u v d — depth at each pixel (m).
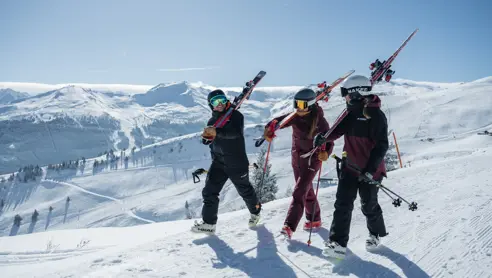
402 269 3.61
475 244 4.06
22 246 7.80
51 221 196.38
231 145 4.54
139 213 186.62
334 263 3.79
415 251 4.00
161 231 8.30
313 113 4.53
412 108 182.38
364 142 3.87
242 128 4.50
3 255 7.00
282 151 180.00
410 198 6.27
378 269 3.62
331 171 88.50
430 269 3.58
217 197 4.77
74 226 187.00
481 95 183.88
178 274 3.59
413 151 123.75
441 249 4.01
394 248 4.12
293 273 3.58
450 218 4.99
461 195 6.18
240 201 87.31
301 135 4.59
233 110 4.48
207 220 4.72
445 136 144.50
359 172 3.85
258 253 4.09
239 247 4.28
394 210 5.60
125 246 4.63
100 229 9.59
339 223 3.91
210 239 4.56
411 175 8.59
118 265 3.84
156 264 3.82
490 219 4.82
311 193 4.86
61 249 7.42
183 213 181.62
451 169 9.08
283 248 4.23
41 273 4.05
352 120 3.93
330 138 4.05
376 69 6.00
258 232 4.79
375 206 4.06
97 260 3.99
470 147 86.94
